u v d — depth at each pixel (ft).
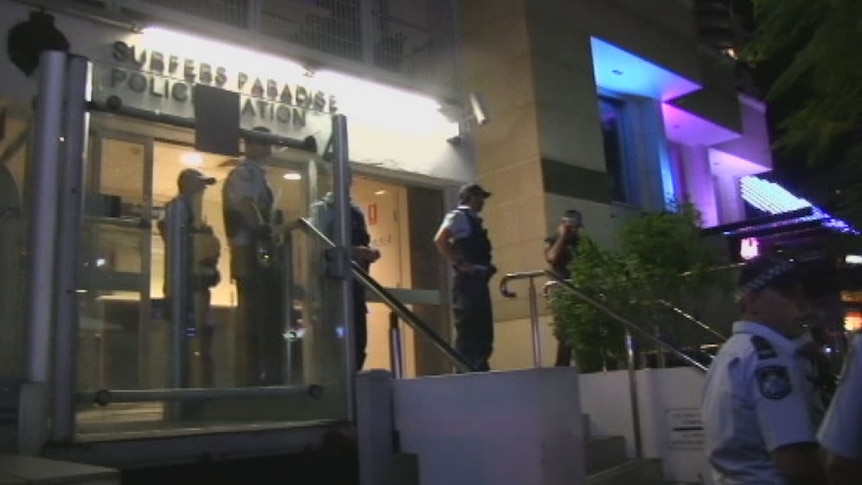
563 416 16.06
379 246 33.63
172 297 14.76
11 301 13.30
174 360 14.61
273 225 16.28
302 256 16.56
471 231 22.88
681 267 25.91
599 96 43.75
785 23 20.02
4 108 14.79
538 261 31.78
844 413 7.19
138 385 14.03
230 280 15.60
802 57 19.71
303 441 15.37
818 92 21.02
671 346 23.36
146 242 14.53
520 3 33.86
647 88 43.98
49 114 13.10
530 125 32.91
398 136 30.83
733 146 54.03
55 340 12.78
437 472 16.51
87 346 13.37
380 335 31.55
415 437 16.94
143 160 14.57
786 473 8.21
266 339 15.83
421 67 32.94
